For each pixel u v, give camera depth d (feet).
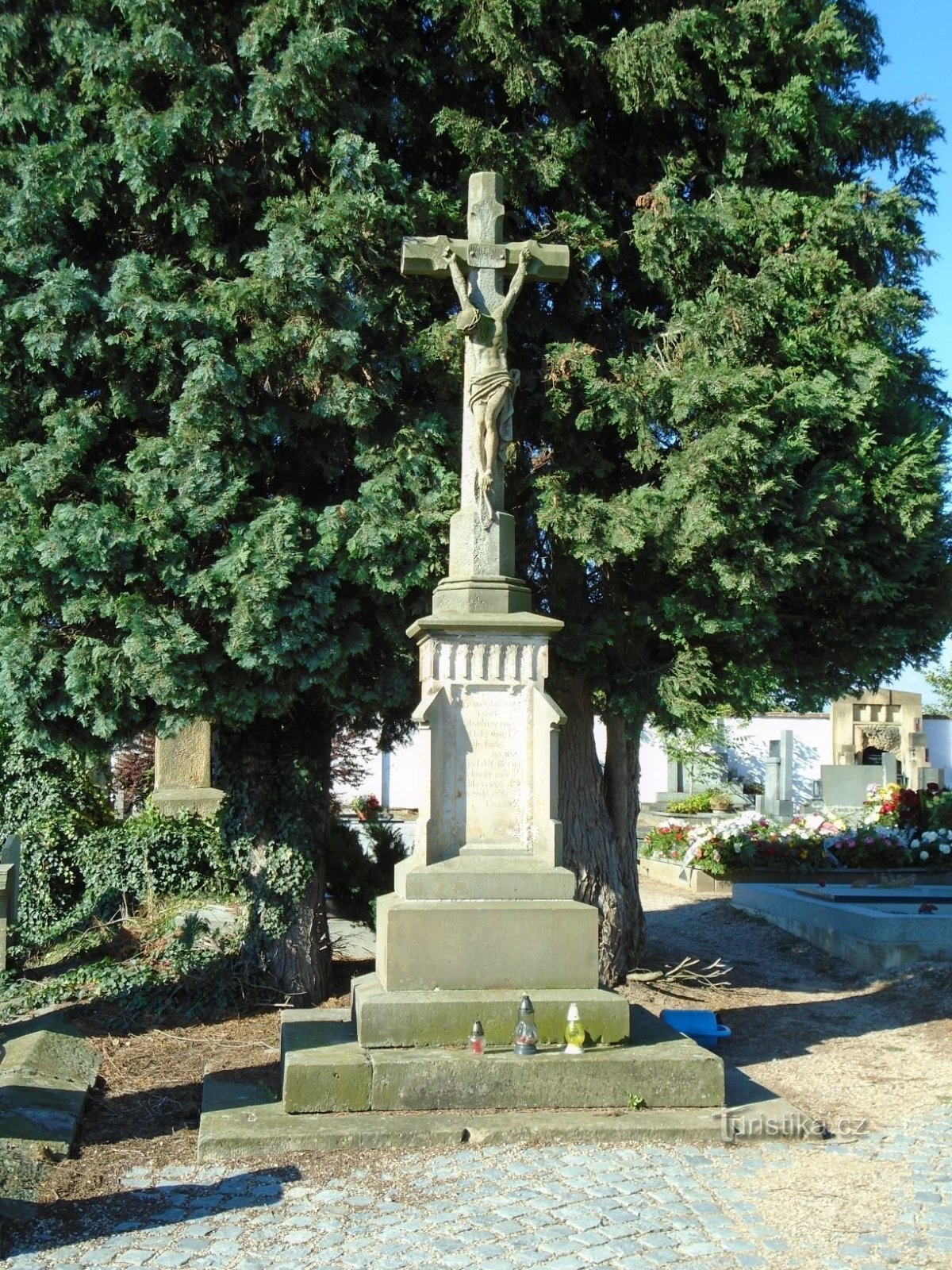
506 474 32.32
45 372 29.17
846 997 37.70
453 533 27.68
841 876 60.54
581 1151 21.43
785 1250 17.26
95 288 29.01
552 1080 23.06
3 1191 19.40
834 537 32.12
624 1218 18.35
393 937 24.64
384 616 30.37
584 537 29.71
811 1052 30.37
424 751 25.93
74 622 28.07
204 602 28.43
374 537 28.17
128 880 44.39
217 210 30.32
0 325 28.30
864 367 31.83
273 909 34.53
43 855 45.21
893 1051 30.37
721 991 38.29
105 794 53.67
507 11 30.40
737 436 29.04
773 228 32.60
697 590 31.17
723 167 33.68
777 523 30.94
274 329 29.12
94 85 29.19
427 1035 23.86
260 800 34.99
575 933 25.16
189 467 28.09
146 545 28.07
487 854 25.98
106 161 28.99
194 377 27.76
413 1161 20.80
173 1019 32.71
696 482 29.43
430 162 33.71
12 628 28.66
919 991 36.73
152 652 27.63
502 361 27.43
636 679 32.48
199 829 46.19
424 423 30.14
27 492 27.94
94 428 28.45
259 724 35.14
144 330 28.27
